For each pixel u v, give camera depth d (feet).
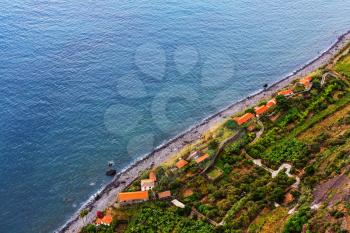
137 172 444.14
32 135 480.64
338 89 513.86
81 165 453.17
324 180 372.38
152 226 364.99
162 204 384.88
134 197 390.83
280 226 337.72
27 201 414.62
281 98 491.31
